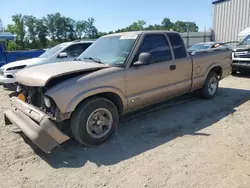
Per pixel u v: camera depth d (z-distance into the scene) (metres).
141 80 4.23
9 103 6.46
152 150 3.54
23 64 7.55
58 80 3.51
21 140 4.00
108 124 3.86
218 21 22.41
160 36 4.72
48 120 3.25
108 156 3.41
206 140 3.79
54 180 2.89
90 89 3.54
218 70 6.38
